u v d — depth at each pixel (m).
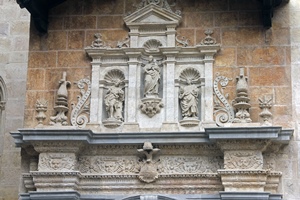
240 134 16.72
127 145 17.56
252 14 18.38
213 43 18.25
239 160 16.91
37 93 18.56
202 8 18.61
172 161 17.50
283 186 17.02
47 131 17.28
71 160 17.47
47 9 19.06
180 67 18.23
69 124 18.17
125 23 18.72
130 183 17.48
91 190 17.59
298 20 18.27
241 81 17.67
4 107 20.27
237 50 18.14
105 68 18.50
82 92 18.39
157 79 18.12
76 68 18.61
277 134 16.66
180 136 17.23
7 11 20.92
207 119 17.64
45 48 18.91
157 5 18.66
